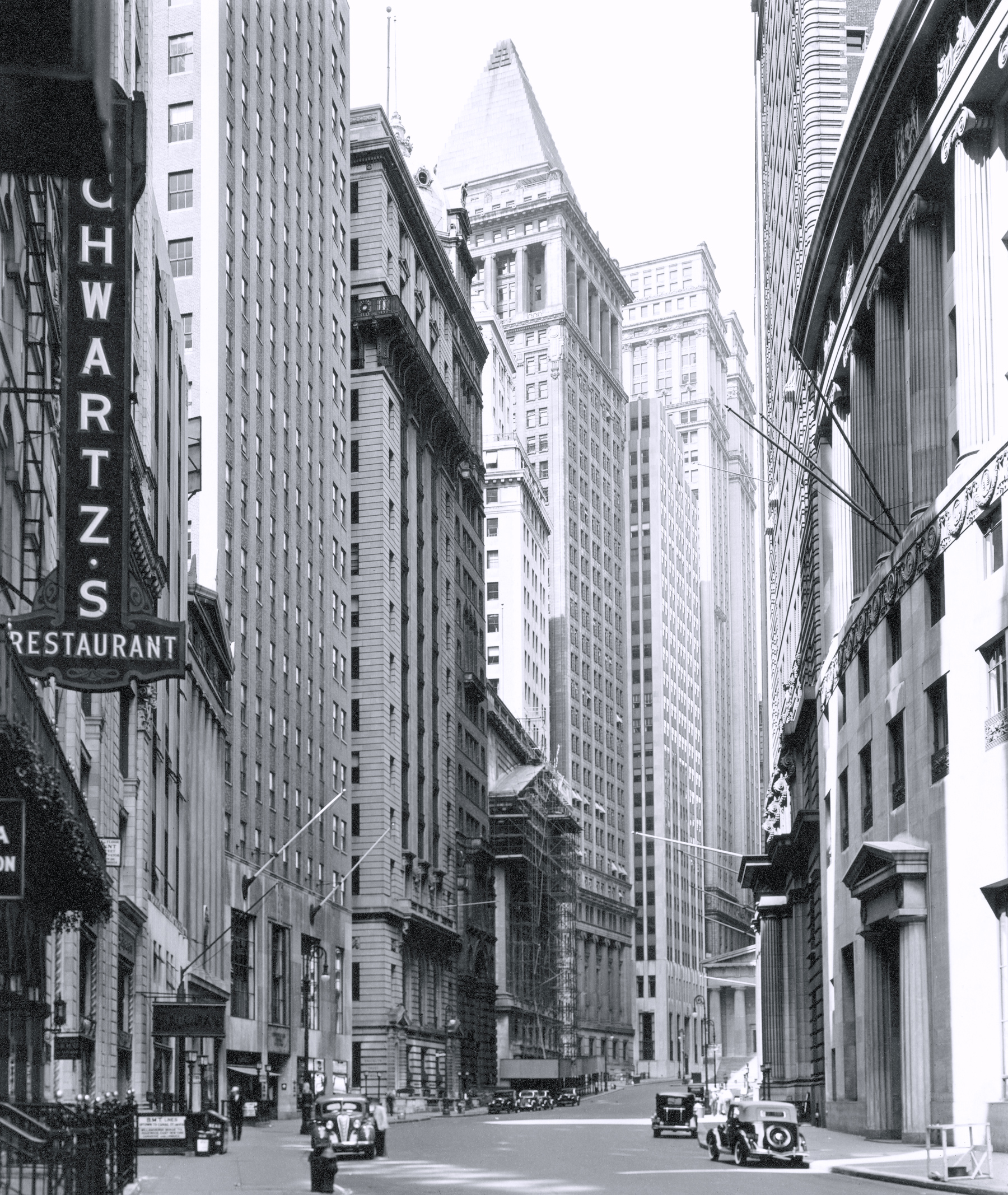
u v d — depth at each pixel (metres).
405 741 107.75
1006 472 36.91
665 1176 34.03
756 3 102.75
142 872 53.00
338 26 106.25
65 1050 36.06
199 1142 43.25
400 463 110.81
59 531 26.75
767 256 104.94
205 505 73.44
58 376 34.56
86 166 9.41
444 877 117.00
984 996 37.62
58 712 38.03
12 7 8.70
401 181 111.19
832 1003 57.88
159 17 78.19
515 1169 37.28
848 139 49.66
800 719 69.12
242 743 77.44
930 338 45.16
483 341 142.12
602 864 191.62
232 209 78.69
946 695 41.84
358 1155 41.06
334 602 97.81
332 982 92.00
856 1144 45.38
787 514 86.50
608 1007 185.62
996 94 39.72
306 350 93.44
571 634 188.75
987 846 37.72
